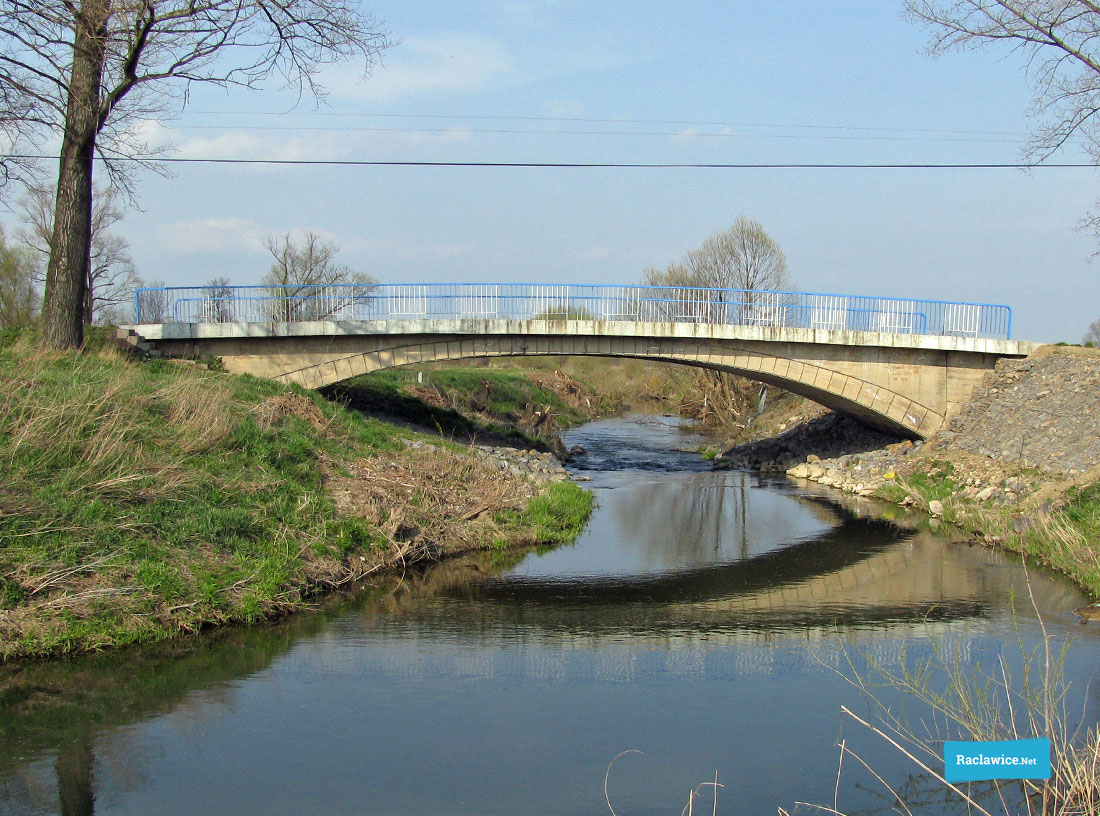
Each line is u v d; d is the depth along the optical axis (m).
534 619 13.88
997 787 8.52
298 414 21.08
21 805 7.88
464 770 8.72
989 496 23.02
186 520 13.91
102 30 19.86
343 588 15.15
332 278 50.22
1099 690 10.65
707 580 16.75
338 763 8.83
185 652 11.75
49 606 11.49
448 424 32.88
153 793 8.16
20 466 13.23
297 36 21.45
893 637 13.05
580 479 30.70
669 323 27.89
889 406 29.52
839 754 9.20
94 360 20.84
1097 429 22.47
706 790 8.41
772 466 34.91
